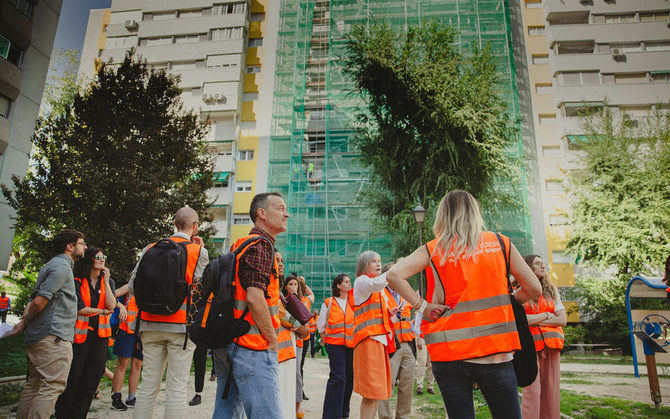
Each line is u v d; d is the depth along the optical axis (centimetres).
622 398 741
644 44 3266
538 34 3447
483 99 2236
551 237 2956
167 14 3928
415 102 2227
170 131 1719
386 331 433
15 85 2205
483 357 207
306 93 3494
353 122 2898
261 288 255
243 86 3672
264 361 258
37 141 1588
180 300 378
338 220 3027
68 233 424
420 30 2381
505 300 220
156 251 388
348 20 3503
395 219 2153
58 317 398
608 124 2531
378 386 411
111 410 588
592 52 3291
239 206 3384
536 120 3222
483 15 3288
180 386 376
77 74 2694
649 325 703
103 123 1589
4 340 1232
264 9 3888
